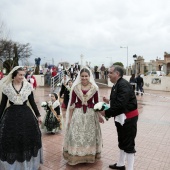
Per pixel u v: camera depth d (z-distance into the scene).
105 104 3.86
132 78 18.50
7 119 3.63
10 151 3.52
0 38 31.56
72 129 4.25
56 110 6.46
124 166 4.20
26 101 3.84
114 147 5.34
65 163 4.39
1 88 3.86
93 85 4.38
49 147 5.27
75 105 4.38
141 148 5.32
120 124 3.86
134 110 3.87
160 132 6.73
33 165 3.78
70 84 10.12
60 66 23.06
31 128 3.70
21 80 3.85
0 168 3.66
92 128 4.29
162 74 28.58
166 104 13.00
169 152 5.11
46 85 23.38
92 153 4.29
